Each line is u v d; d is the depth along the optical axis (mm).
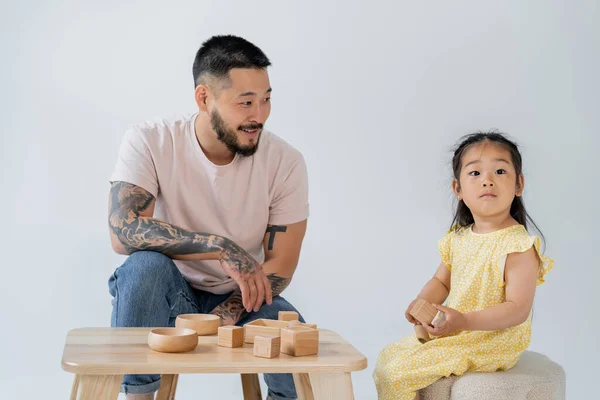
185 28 3004
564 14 3064
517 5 3057
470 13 3053
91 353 1212
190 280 1866
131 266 1637
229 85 1738
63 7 2963
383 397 1449
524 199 3062
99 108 2965
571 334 2947
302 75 3027
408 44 3043
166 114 2990
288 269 1869
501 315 1405
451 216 3041
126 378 1555
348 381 1208
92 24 2975
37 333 2852
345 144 3043
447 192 3041
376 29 3041
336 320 3010
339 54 3035
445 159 3047
